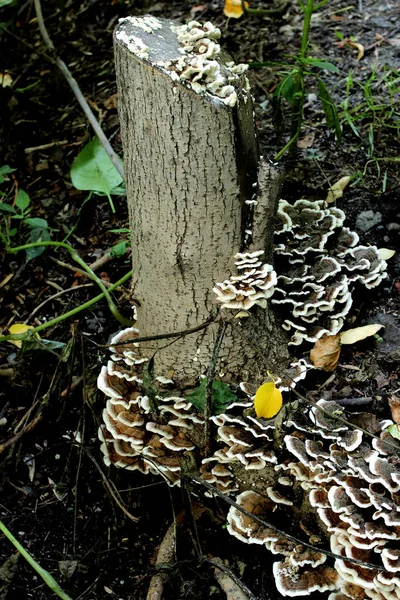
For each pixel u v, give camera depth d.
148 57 0.76
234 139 0.78
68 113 1.28
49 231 1.15
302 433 0.86
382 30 1.25
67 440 1.00
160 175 0.79
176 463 0.89
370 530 0.79
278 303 0.91
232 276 0.84
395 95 1.16
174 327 0.87
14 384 1.02
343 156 1.11
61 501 0.96
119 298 1.07
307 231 0.97
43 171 1.22
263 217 0.81
